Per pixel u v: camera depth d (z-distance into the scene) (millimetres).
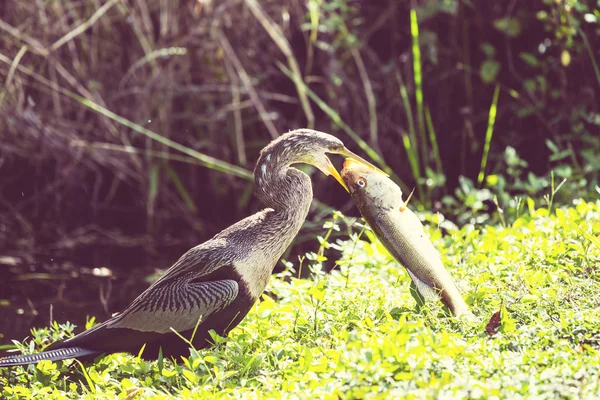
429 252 7551
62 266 13461
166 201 15469
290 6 15477
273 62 15484
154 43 15422
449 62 15398
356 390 5418
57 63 14984
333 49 15148
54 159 15305
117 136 15344
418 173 14484
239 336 7238
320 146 7707
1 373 7625
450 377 5664
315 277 8445
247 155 15656
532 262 8336
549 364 5984
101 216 15359
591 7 14391
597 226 8281
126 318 7297
